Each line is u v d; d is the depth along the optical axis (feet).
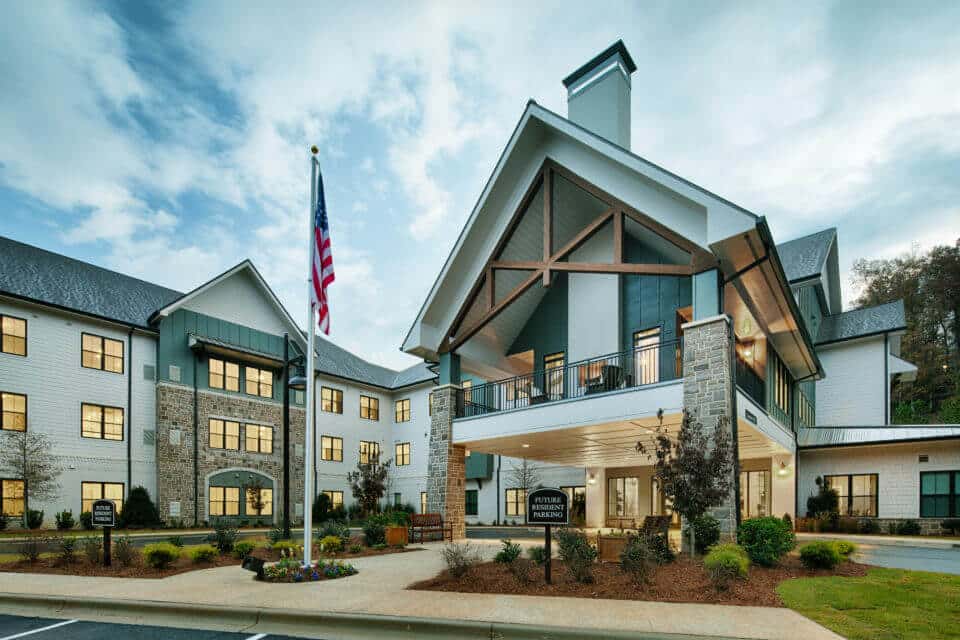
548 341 65.16
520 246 61.00
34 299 70.74
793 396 73.15
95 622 24.43
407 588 28.35
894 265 161.17
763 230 38.78
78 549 42.98
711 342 41.11
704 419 40.34
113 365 78.84
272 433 97.71
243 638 21.66
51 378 72.02
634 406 45.70
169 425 82.07
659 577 29.32
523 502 95.55
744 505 74.64
